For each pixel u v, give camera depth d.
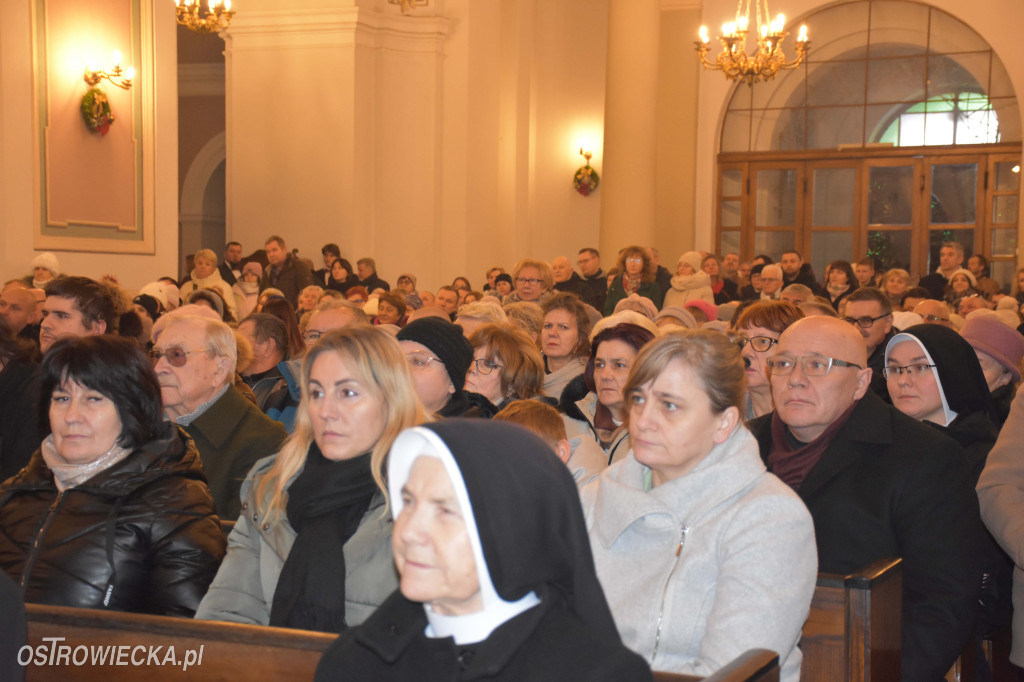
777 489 2.13
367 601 2.33
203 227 16.80
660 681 1.83
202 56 16.36
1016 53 13.07
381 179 12.30
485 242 12.88
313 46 11.95
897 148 13.77
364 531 2.38
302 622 2.33
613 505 2.19
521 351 3.80
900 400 3.37
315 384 2.49
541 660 1.41
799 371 2.83
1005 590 3.19
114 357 2.65
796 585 2.03
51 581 2.52
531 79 14.34
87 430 2.64
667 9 14.46
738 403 2.16
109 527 2.55
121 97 9.17
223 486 3.46
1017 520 2.75
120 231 9.21
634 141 12.95
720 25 14.31
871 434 2.79
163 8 9.58
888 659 2.38
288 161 12.09
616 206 13.01
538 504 1.40
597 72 14.97
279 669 2.04
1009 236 13.36
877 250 13.98
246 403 3.63
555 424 2.87
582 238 15.07
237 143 12.26
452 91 12.45
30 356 4.12
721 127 14.53
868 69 13.88
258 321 4.90
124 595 2.55
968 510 2.70
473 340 3.82
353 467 2.43
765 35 10.89
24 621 1.63
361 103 12.00
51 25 8.45
